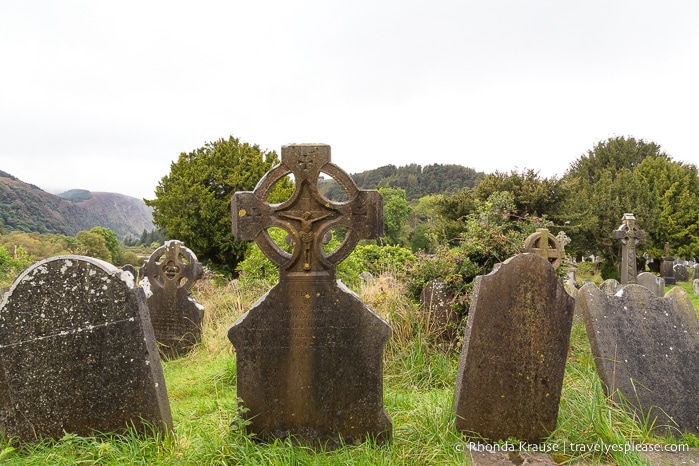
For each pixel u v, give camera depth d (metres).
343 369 3.62
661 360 3.94
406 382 5.12
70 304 3.45
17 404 3.44
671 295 4.17
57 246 33.16
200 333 7.54
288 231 3.59
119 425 3.44
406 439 3.56
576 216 24.67
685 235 29.41
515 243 7.09
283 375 3.62
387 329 3.60
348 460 3.21
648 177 32.25
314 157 3.58
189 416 4.11
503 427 3.65
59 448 3.30
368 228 3.63
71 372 3.44
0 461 3.11
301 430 3.64
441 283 6.51
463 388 3.66
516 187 24.70
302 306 3.61
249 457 3.18
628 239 15.11
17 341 3.45
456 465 3.16
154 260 7.63
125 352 3.44
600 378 3.97
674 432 3.72
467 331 3.72
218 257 23.31
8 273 15.45
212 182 23.52
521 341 3.65
